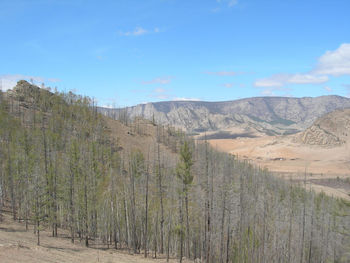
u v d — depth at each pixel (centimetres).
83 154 7206
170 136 19612
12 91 15938
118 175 8825
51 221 6359
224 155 14675
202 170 7662
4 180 7731
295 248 8700
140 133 18788
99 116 17712
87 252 5475
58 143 9394
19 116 12975
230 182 7894
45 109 14900
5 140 8969
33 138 8488
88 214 6488
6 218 6675
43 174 6519
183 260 6962
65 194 6275
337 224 10419
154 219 7800
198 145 11781
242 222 7912
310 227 8938
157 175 7562
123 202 7731
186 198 6612
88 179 6556
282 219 8919
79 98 16975
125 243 7794
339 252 9356
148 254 7006
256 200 8625
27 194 6781
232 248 7812
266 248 8112
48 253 4572
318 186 18375
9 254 4022
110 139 15100
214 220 7294
